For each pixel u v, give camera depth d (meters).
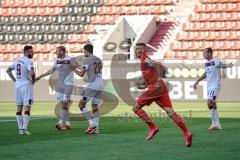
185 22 113.00
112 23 117.00
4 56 118.50
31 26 120.56
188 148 38.00
